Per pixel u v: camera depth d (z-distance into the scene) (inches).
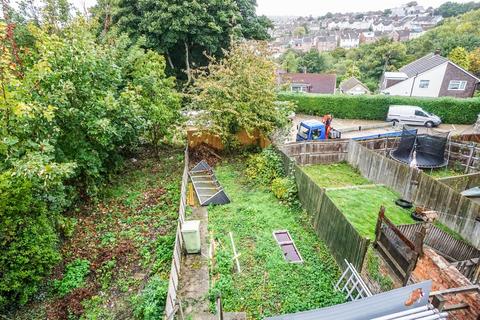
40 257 244.4
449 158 575.2
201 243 331.9
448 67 1197.7
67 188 353.7
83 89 362.6
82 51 361.1
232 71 542.0
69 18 533.0
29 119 281.9
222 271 287.0
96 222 363.9
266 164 483.8
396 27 5359.3
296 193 413.7
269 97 549.6
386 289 233.6
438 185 377.7
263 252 313.4
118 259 302.4
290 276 282.4
